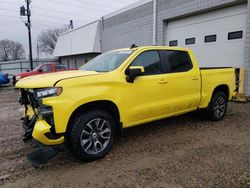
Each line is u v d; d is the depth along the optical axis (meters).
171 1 11.73
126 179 3.02
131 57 4.05
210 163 3.38
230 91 5.88
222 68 5.70
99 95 3.49
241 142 4.20
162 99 4.37
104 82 3.59
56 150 3.56
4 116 6.79
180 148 3.98
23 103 3.92
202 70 5.16
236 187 2.76
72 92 3.27
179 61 4.80
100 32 20.39
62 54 28.53
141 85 4.02
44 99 3.13
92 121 3.49
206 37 10.47
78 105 3.30
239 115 6.21
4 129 5.37
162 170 3.21
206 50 10.54
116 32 17.62
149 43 13.81
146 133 4.80
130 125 4.02
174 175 3.07
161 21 12.56
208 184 2.84
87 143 3.48
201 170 3.18
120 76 3.81
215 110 5.54
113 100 3.68
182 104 4.73
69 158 3.67
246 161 3.42
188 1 10.73
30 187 2.89
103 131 3.64
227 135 4.60
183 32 11.66
